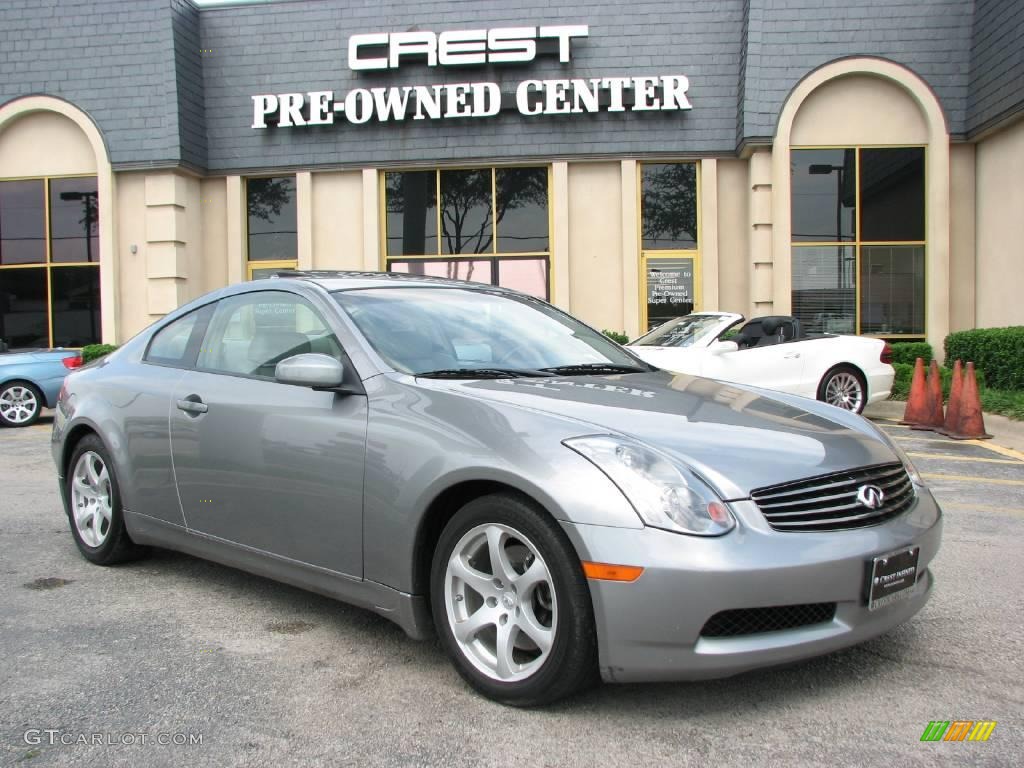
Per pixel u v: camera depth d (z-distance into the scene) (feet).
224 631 12.17
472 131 48.62
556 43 48.01
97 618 12.73
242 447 12.37
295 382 11.32
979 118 44.21
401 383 11.14
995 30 42.37
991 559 15.44
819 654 9.20
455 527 10.02
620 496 8.92
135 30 48.75
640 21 48.01
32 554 16.29
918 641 11.60
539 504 9.35
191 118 49.60
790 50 45.65
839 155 46.55
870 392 34.19
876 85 46.29
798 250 46.70
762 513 9.12
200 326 14.39
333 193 50.37
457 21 48.88
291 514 11.73
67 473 16.07
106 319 49.78
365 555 10.85
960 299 46.80
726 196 48.42
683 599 8.59
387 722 9.43
